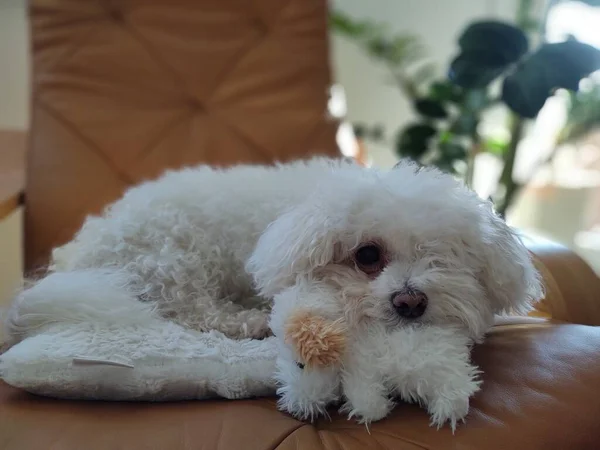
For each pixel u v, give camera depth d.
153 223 0.42
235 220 0.43
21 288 0.40
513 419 0.29
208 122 0.70
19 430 0.29
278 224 0.36
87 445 0.28
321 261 0.33
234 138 0.69
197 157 0.68
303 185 0.43
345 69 1.06
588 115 0.83
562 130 0.85
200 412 0.31
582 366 0.32
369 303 0.32
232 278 0.44
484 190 0.99
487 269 0.33
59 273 0.39
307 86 0.72
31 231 0.61
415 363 0.29
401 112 1.08
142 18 0.69
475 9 1.01
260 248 0.36
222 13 0.71
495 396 0.30
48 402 0.33
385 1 1.02
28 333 0.35
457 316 0.33
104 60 0.67
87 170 0.63
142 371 0.32
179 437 0.28
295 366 0.31
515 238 0.35
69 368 0.32
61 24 0.67
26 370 0.32
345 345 0.30
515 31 0.67
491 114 0.95
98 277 0.38
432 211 0.32
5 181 0.62
